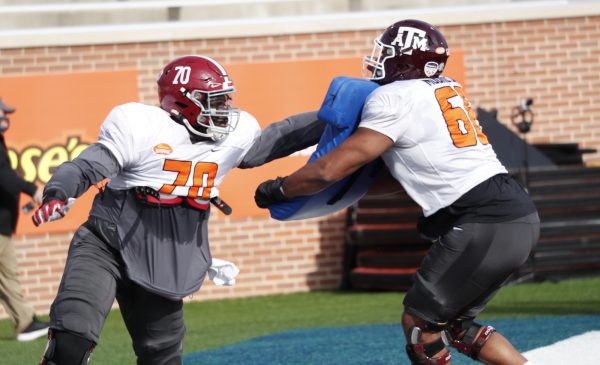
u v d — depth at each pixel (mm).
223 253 45625
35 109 44000
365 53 46938
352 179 20297
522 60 48594
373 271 44250
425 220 19125
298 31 46312
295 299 44000
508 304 38094
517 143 44500
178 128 17875
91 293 17469
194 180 18031
